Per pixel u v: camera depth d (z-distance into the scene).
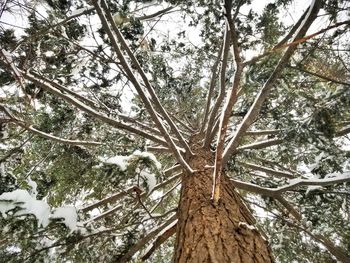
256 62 2.68
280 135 3.37
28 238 3.32
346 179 3.45
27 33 3.55
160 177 3.34
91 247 4.05
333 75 3.09
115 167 3.01
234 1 3.24
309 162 4.38
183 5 3.96
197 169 3.73
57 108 4.73
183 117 6.75
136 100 5.45
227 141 4.64
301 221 4.08
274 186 4.73
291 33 2.95
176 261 2.48
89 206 3.97
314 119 2.78
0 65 3.09
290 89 2.98
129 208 4.86
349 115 3.38
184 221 2.85
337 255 4.01
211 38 5.20
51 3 3.63
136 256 5.43
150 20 4.81
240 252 2.28
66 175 4.98
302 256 4.97
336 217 4.07
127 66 3.07
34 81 3.35
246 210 3.28
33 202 3.14
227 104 2.44
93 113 3.60
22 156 5.21
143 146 4.23
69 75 4.09
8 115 3.63
